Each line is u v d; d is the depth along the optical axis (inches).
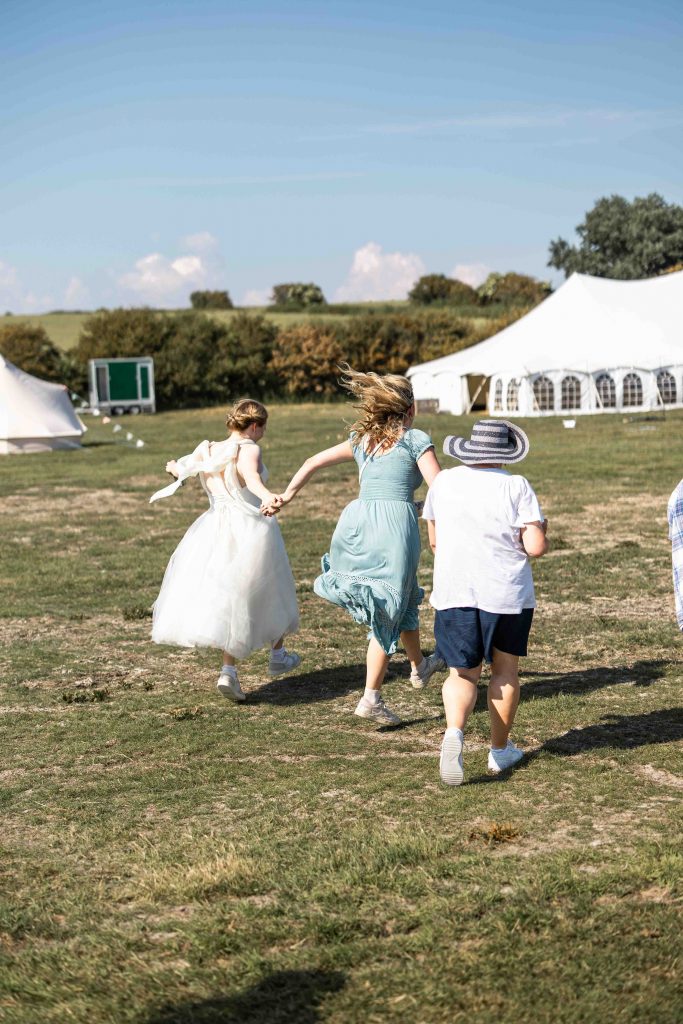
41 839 160.7
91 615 335.9
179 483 237.9
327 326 2037.4
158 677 263.1
